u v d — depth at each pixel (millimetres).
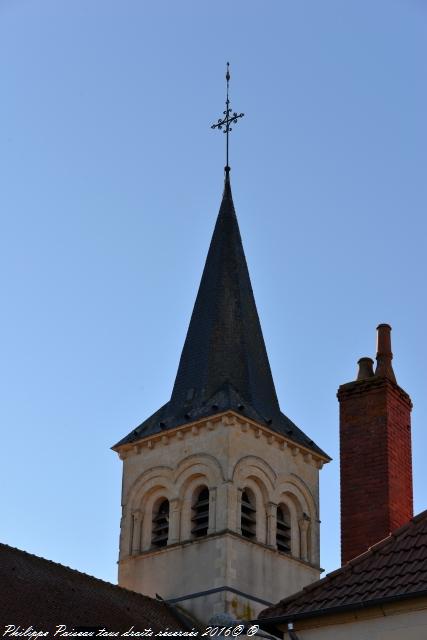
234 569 56094
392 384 27609
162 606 55219
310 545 61031
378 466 26562
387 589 19828
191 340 65250
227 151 72000
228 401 59969
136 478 61719
